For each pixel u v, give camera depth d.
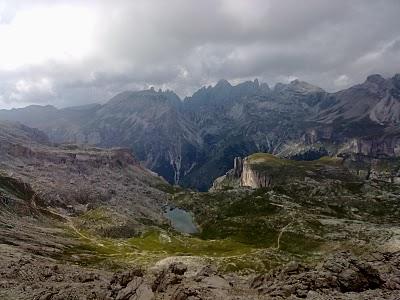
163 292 73.94
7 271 100.25
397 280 74.06
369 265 78.19
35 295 76.50
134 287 75.81
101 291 78.00
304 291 70.44
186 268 92.00
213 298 66.56
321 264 85.31
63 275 104.12
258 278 83.19
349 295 66.44
